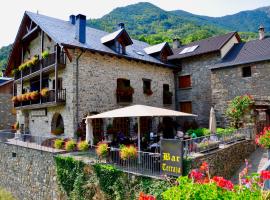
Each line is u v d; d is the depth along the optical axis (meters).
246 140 14.01
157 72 21.03
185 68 21.77
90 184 10.13
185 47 23.84
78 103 16.05
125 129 18.25
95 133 16.66
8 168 16.12
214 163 10.45
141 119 19.34
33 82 21.27
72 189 10.93
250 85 16.84
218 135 12.41
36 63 19.14
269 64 16.14
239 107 16.50
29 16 18.81
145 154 9.49
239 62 17.22
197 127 20.30
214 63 19.83
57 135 17.30
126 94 18.27
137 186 8.65
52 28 17.47
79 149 13.05
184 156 9.23
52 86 18.33
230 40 20.78
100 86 17.22
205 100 20.27
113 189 9.28
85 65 16.61
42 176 12.87
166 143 8.71
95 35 20.14
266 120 16.72
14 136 17.95
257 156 13.48
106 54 17.28
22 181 14.50
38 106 18.12
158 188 8.09
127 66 18.92
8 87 29.20
